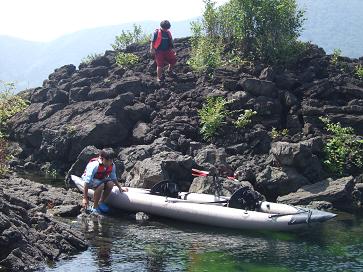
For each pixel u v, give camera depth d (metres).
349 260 8.86
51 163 16.77
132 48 22.41
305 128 15.34
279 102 16.17
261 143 14.98
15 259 7.75
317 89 16.38
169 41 18.48
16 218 8.71
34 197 11.92
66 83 20.22
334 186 12.82
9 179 13.28
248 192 11.41
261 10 18.06
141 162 13.91
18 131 18.55
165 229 10.67
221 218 10.82
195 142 15.31
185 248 9.38
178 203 11.38
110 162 11.84
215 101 16.53
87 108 17.83
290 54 18.06
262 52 18.17
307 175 13.64
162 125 16.19
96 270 8.00
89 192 12.73
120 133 16.47
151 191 12.14
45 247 8.46
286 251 9.32
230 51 19.55
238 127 15.52
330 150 14.40
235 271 8.25
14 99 20.48
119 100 17.06
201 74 18.58
